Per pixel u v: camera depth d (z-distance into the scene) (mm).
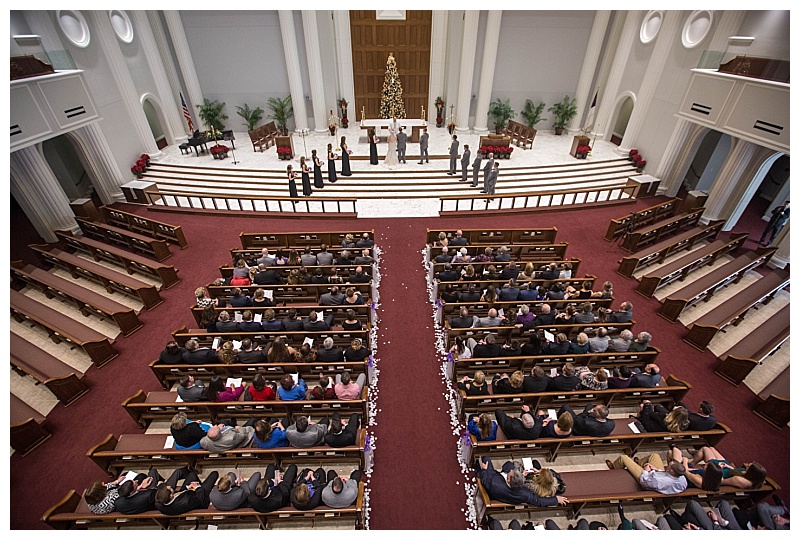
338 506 4855
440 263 9727
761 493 5121
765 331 8047
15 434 5984
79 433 6527
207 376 6984
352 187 15469
